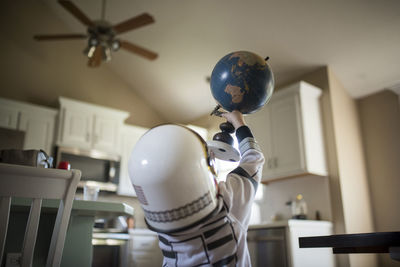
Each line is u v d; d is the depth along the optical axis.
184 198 0.76
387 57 3.43
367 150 3.81
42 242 1.44
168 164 0.76
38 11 4.76
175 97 5.18
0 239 0.95
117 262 3.70
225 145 0.93
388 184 3.57
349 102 3.89
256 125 3.98
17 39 4.52
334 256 3.31
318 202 3.59
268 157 3.77
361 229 3.46
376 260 3.41
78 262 1.47
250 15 3.57
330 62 3.71
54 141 4.13
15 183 0.99
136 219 4.80
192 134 0.83
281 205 3.94
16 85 4.38
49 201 1.28
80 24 4.83
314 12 3.30
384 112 3.72
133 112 5.30
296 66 3.90
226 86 1.00
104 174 4.35
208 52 4.21
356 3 3.10
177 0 3.77
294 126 3.59
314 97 3.75
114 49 3.41
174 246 0.82
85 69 5.00
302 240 1.21
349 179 3.56
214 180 0.83
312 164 3.46
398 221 3.43
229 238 0.81
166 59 4.60
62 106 4.26
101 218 1.79
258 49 3.90
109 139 4.49
